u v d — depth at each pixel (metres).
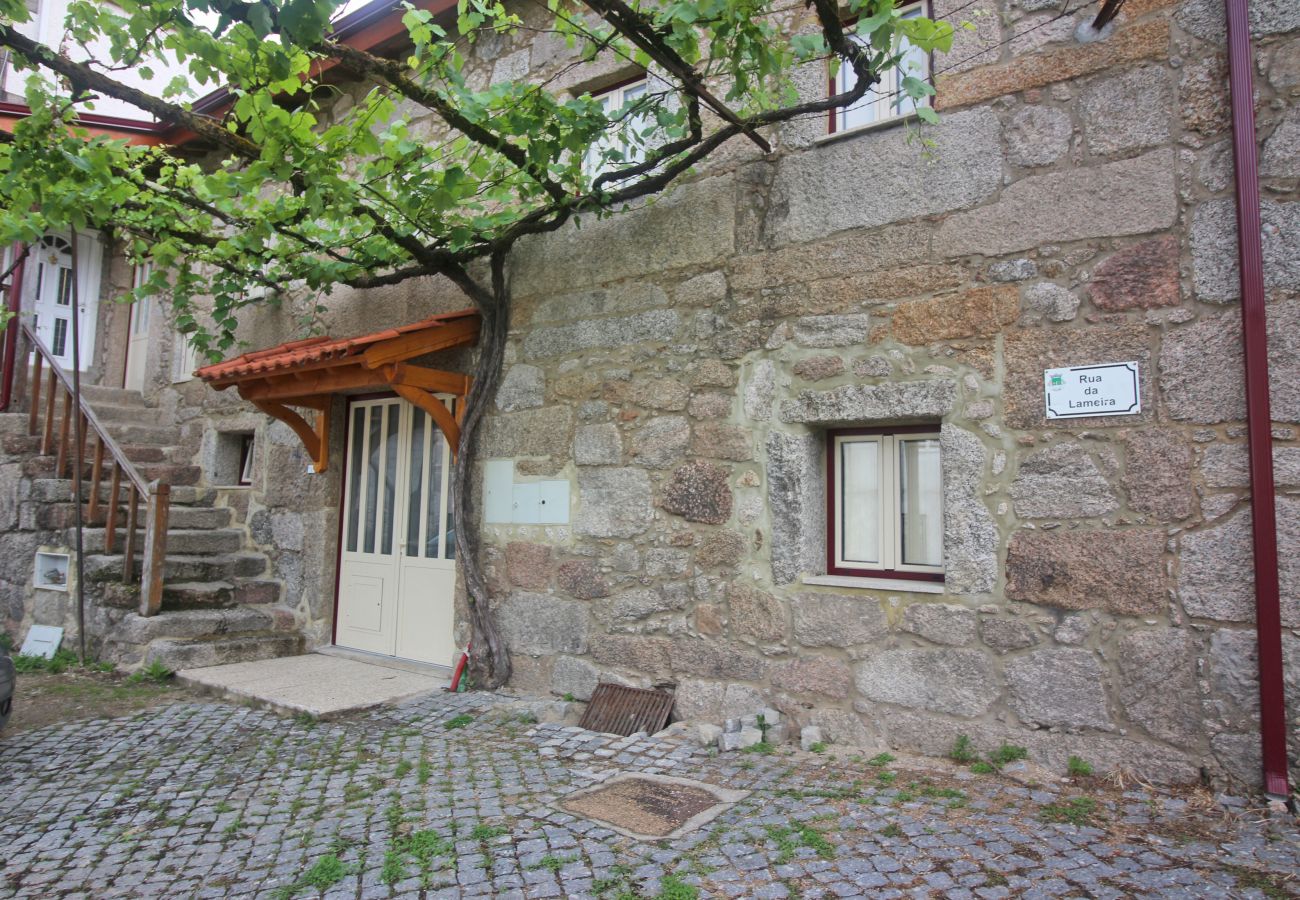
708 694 4.39
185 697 5.27
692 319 4.64
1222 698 3.20
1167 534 3.33
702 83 4.02
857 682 3.96
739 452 4.40
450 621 5.81
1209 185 3.36
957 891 2.57
